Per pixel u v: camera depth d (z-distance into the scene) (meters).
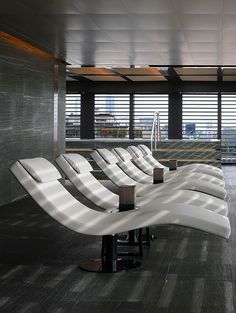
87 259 4.37
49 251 4.68
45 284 3.61
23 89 8.34
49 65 9.66
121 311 3.06
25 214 6.84
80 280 3.72
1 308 3.10
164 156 11.59
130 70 13.33
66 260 4.33
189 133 16.75
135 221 3.60
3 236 5.39
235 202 8.08
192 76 14.48
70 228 3.62
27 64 8.50
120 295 3.37
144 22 6.94
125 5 6.03
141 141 11.49
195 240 5.21
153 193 5.23
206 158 11.48
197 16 6.55
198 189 5.85
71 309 3.09
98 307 3.13
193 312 3.04
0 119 7.47
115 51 9.40
